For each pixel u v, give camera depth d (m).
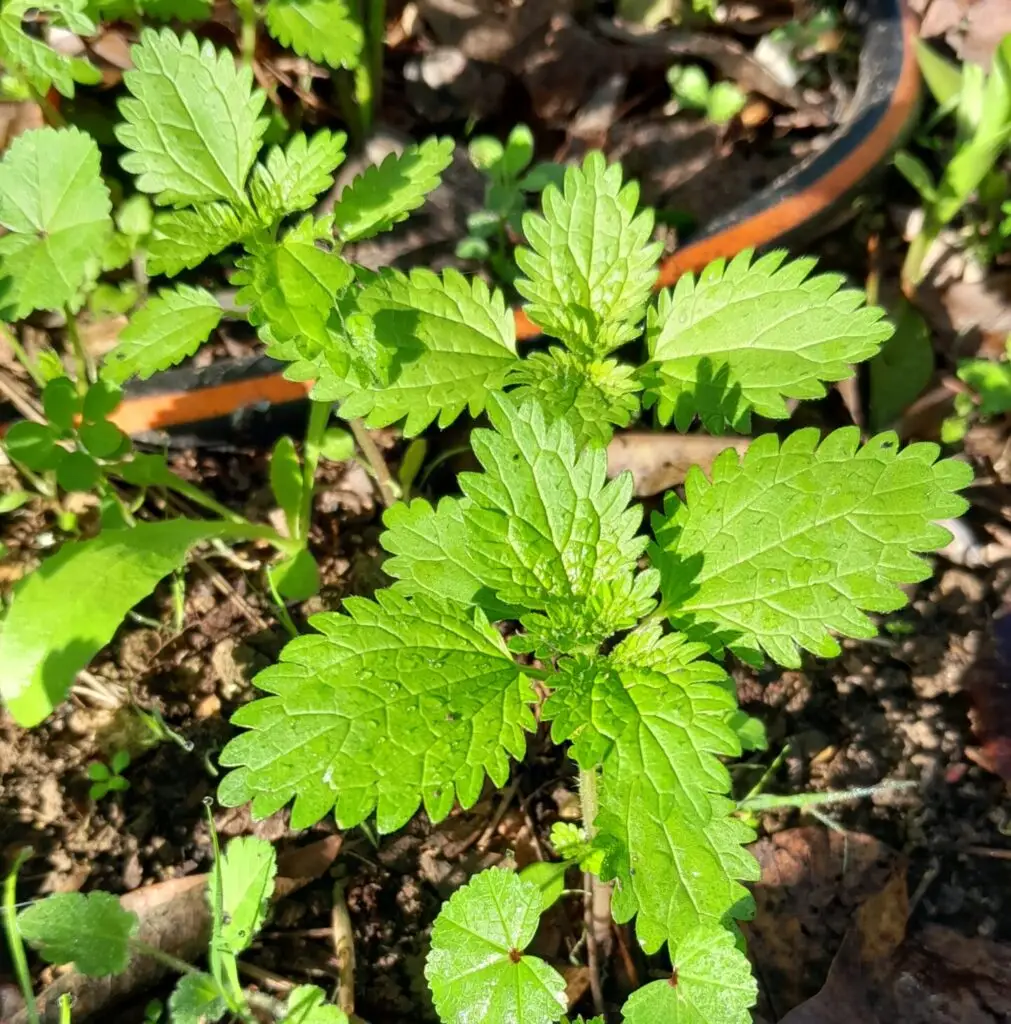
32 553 0.23
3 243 0.19
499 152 0.28
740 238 0.27
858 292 0.18
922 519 0.15
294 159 0.19
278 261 0.17
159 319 0.19
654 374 0.19
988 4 0.33
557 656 0.16
